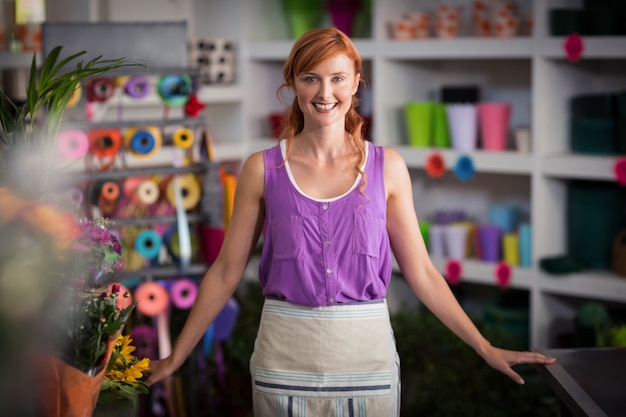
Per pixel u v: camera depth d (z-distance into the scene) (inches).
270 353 84.4
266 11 191.3
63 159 130.2
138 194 137.2
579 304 167.6
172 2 184.7
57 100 80.4
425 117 170.6
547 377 81.7
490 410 137.6
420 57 167.8
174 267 138.9
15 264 53.2
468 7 178.7
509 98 176.9
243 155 188.2
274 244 84.6
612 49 146.0
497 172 176.9
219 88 182.2
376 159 85.6
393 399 84.6
